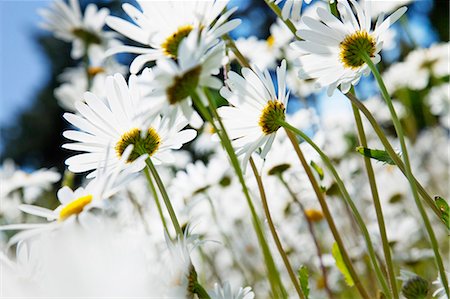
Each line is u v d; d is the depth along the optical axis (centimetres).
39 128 428
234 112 37
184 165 96
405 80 95
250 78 37
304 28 36
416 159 92
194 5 35
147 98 33
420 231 69
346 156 83
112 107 36
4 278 34
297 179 54
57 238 34
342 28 35
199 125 36
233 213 68
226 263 70
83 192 35
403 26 93
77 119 37
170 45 36
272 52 77
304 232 67
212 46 34
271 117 36
